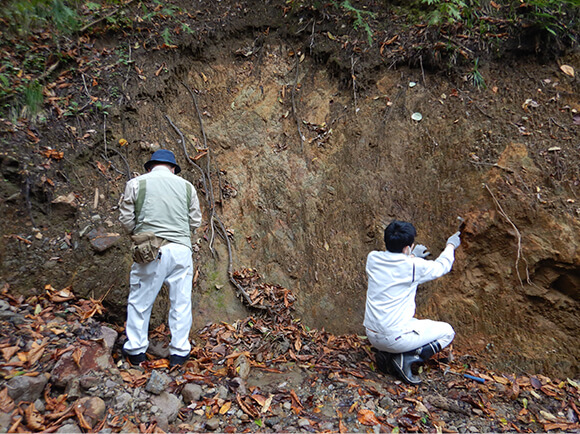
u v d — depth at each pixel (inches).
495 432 93.0
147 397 90.2
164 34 171.0
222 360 112.3
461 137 146.8
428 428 91.7
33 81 137.4
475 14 163.3
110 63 157.9
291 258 148.3
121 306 118.3
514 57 156.9
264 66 183.8
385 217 146.6
